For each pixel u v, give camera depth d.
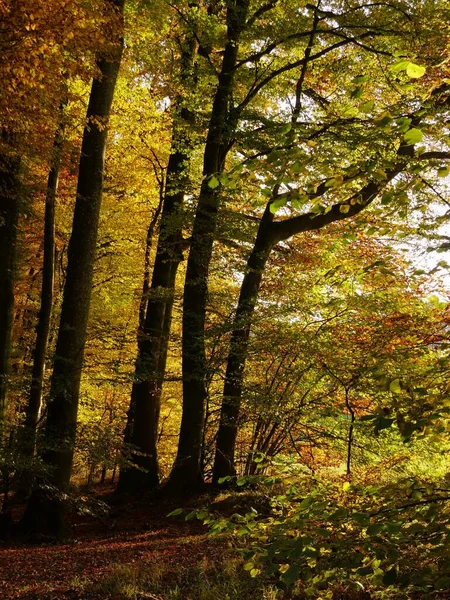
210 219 13.09
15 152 9.09
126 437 17.28
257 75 13.60
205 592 6.30
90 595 6.54
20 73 7.09
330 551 2.85
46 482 10.32
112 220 17.70
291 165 3.21
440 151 9.15
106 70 11.11
